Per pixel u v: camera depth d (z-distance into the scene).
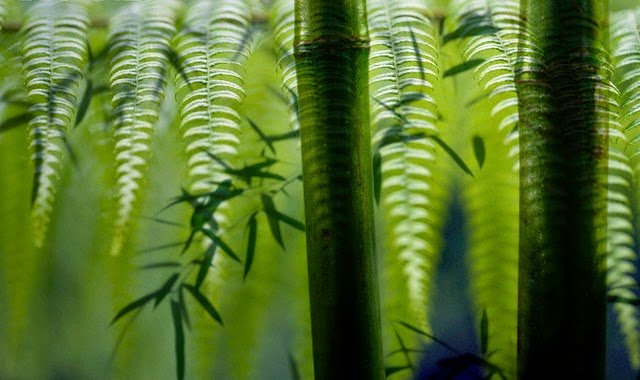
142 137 1.62
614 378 1.79
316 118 1.48
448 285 1.81
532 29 1.49
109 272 1.74
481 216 1.70
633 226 1.69
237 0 1.69
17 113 1.70
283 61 1.64
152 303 1.85
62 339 1.85
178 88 1.64
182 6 1.71
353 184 1.48
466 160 1.71
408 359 1.72
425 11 1.65
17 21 1.70
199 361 1.75
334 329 1.49
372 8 1.64
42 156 1.61
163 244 1.78
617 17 1.67
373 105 1.61
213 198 1.69
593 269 1.47
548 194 1.47
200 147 1.64
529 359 1.49
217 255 1.72
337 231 1.48
